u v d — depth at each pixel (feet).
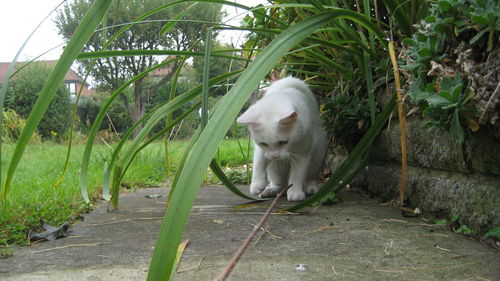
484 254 1.67
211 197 3.04
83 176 2.50
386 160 2.67
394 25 2.55
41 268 1.65
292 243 1.87
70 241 1.99
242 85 1.26
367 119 2.78
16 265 1.69
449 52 1.84
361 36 2.67
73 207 2.60
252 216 2.36
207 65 1.96
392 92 2.47
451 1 1.70
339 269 1.57
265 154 2.81
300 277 1.51
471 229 1.90
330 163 3.66
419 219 2.19
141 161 4.76
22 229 2.12
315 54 2.78
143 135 2.37
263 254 1.74
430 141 2.14
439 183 2.12
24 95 14.97
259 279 1.50
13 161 1.32
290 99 2.81
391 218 2.22
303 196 2.78
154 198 3.09
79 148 9.05
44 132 13.71
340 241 1.88
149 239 1.99
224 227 2.14
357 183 3.10
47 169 4.75
